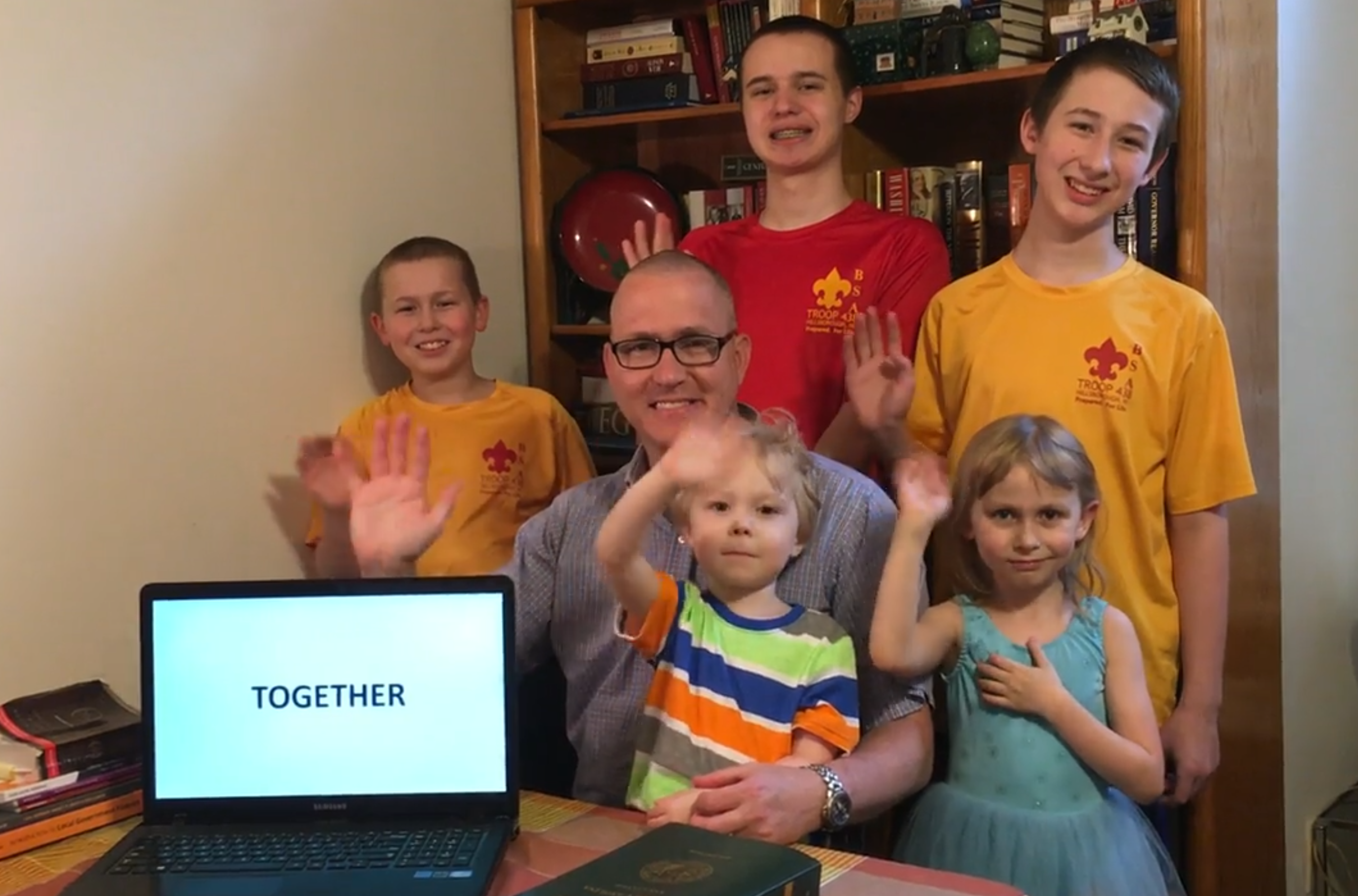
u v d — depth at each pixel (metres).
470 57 2.37
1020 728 1.55
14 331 1.63
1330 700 2.38
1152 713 1.57
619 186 2.50
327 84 2.07
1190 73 1.83
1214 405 1.75
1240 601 1.99
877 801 1.35
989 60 2.05
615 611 1.50
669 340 1.50
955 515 1.61
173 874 1.15
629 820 1.31
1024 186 2.07
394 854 1.18
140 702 1.64
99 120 1.72
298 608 1.30
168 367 1.83
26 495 1.65
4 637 1.63
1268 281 2.05
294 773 1.28
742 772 1.26
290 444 2.03
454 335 2.12
